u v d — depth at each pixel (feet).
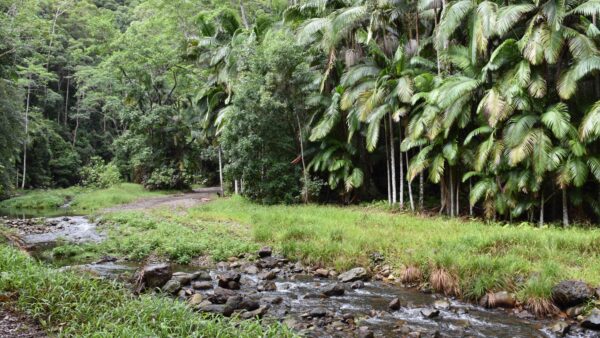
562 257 29.55
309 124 67.56
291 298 27.50
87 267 34.47
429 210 57.31
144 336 16.42
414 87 53.11
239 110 67.05
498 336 21.68
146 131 109.81
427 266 30.25
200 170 123.85
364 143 68.64
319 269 33.47
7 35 80.89
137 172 117.19
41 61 134.41
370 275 32.01
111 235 47.14
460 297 27.48
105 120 162.09
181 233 45.27
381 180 74.13
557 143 41.37
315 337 20.81
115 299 21.38
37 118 127.13
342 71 67.62
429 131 48.57
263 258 37.45
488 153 44.60
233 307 23.95
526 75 40.19
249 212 57.93
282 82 64.34
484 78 44.62
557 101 44.09
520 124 41.16
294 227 41.93
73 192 112.06
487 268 28.14
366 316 24.35
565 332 21.90
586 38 39.01
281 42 63.77
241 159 68.08
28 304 19.10
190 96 122.52
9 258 24.49
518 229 37.88
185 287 29.12
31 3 99.30
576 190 42.24
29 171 124.26
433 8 54.60
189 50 94.53
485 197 46.29
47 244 44.37
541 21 40.78
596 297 24.14
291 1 86.53
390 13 59.21
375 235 38.58
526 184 41.86
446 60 50.96
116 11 169.48
